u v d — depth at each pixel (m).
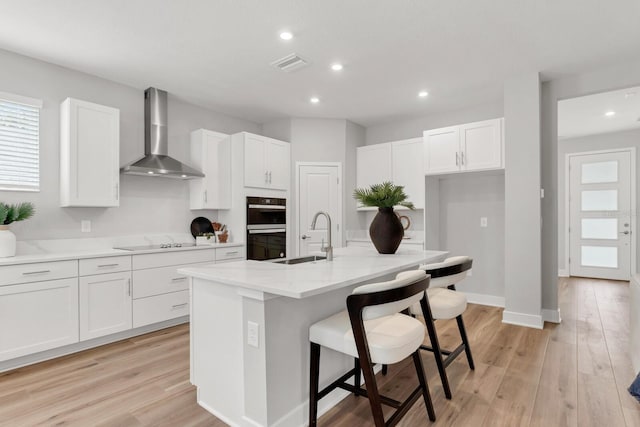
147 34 2.70
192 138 4.26
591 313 3.95
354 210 5.15
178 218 4.18
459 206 4.69
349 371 2.13
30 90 3.06
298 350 1.83
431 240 4.54
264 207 4.46
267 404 1.65
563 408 1.99
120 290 3.11
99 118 3.28
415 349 1.68
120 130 3.67
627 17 2.51
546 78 3.60
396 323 1.80
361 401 2.09
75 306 2.83
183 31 2.66
